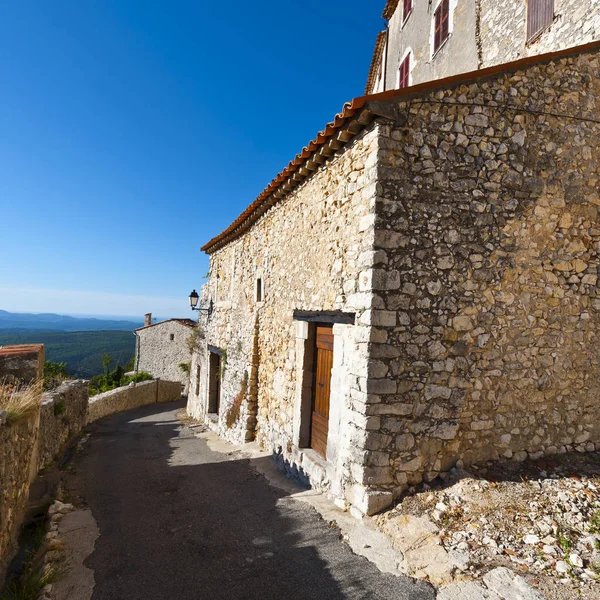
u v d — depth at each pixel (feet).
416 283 13.04
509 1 21.27
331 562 10.54
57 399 23.98
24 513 13.52
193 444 27.20
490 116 13.82
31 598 9.02
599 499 11.80
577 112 14.66
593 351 14.64
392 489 12.73
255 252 26.73
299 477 17.29
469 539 10.57
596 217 14.76
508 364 13.79
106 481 17.97
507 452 13.74
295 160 17.81
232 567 10.64
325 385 17.03
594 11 16.46
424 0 30.27
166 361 81.30
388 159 12.91
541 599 8.39
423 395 13.06
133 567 10.68
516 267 13.93
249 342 26.23
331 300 15.70
